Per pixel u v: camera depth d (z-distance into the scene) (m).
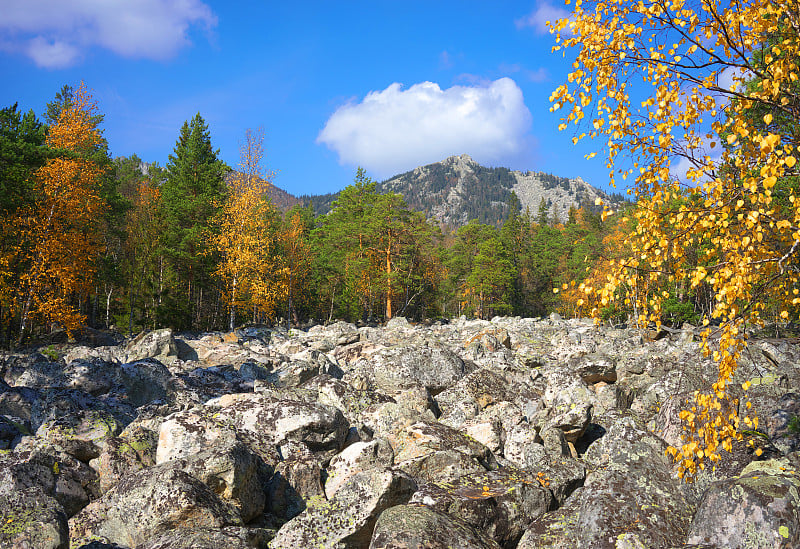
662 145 7.05
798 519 6.41
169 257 49.53
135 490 8.12
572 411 12.16
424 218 67.38
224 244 47.06
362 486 8.15
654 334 28.83
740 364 15.23
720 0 6.76
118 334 48.59
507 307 83.06
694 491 8.50
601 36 7.09
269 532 8.18
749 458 9.41
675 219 6.82
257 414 11.44
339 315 74.62
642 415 14.48
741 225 6.45
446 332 34.97
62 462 9.58
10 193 32.88
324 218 84.31
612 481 8.32
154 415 14.60
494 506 8.30
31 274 33.97
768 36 6.84
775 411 11.82
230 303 46.50
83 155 46.38
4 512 6.88
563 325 42.44
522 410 14.82
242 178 48.62
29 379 18.52
